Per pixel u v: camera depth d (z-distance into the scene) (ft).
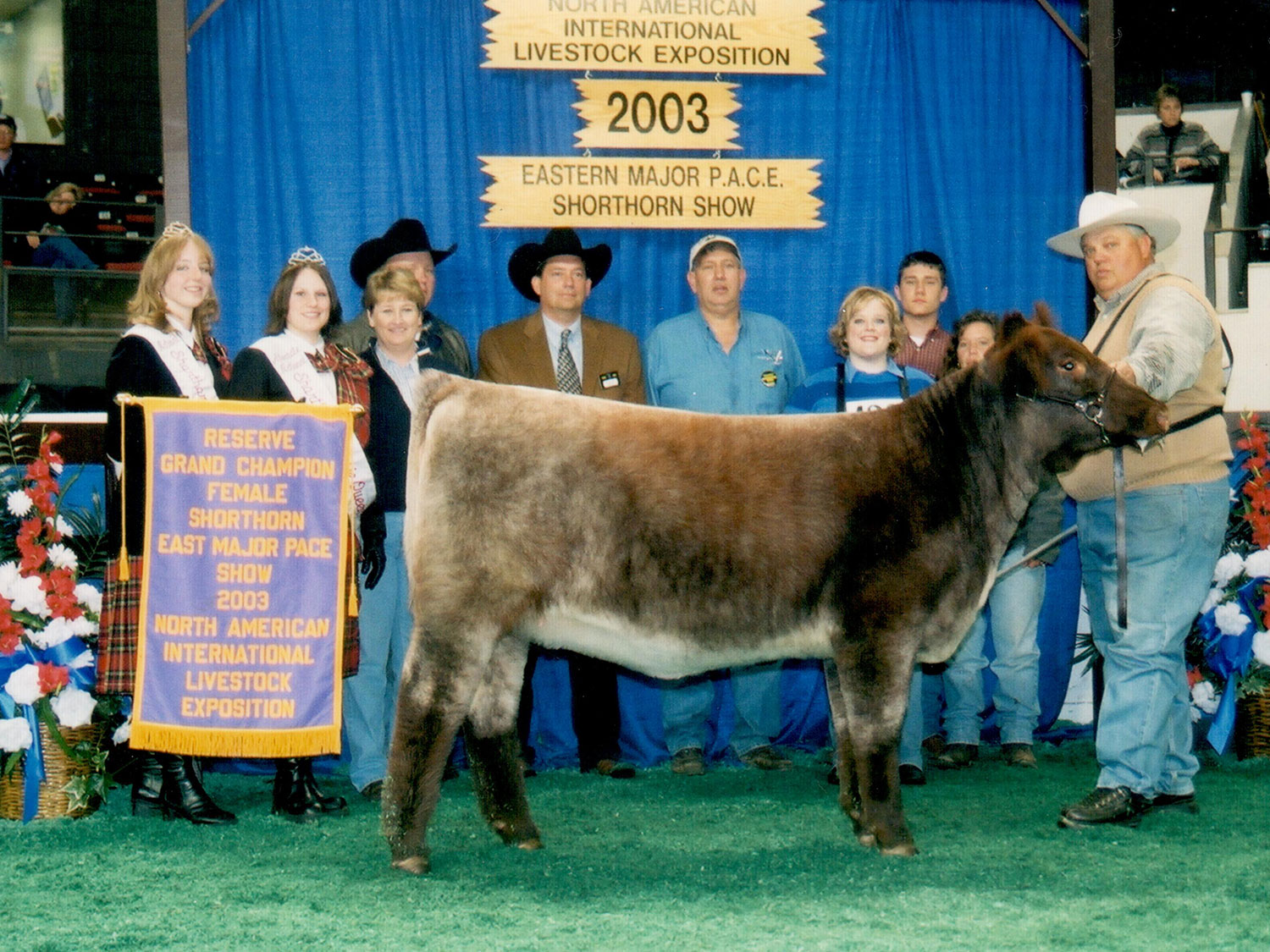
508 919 11.57
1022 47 20.98
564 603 13.15
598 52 19.80
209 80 19.07
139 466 14.70
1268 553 18.30
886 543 13.28
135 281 33.91
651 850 13.98
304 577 14.39
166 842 14.40
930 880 12.75
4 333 32.81
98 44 50.93
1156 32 46.37
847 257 20.75
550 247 18.31
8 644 15.57
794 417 13.87
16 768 15.61
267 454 14.34
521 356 18.57
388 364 17.21
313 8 19.27
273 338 15.62
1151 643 14.71
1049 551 18.40
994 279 21.06
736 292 18.62
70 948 10.82
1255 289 31.83
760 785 17.53
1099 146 20.94
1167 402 14.14
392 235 18.26
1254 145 38.01
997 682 19.08
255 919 11.59
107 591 15.01
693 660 13.55
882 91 20.63
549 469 13.05
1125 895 12.21
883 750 13.44
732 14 20.03
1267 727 18.69
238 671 14.32
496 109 19.88
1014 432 13.85
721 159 20.21
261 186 19.31
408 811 12.99
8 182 37.14
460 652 12.92
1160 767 14.90
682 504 13.14
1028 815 15.49
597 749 18.54
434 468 13.06
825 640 13.56
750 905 11.97
